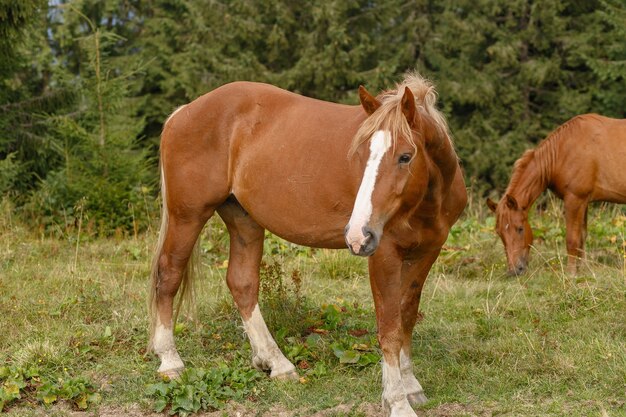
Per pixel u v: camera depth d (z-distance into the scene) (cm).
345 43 1566
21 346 500
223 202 480
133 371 467
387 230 370
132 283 654
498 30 1551
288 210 427
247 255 485
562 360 432
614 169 694
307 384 443
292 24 1703
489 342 483
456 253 727
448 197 394
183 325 533
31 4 979
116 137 980
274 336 512
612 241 756
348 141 401
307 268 701
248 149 448
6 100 1116
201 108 466
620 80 1478
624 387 399
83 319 555
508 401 399
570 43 1482
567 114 1497
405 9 1714
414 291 413
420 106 370
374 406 407
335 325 529
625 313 514
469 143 1523
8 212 895
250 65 1625
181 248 474
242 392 434
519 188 714
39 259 739
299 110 437
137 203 918
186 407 416
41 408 425
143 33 1955
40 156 1120
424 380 439
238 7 1680
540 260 722
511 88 1545
